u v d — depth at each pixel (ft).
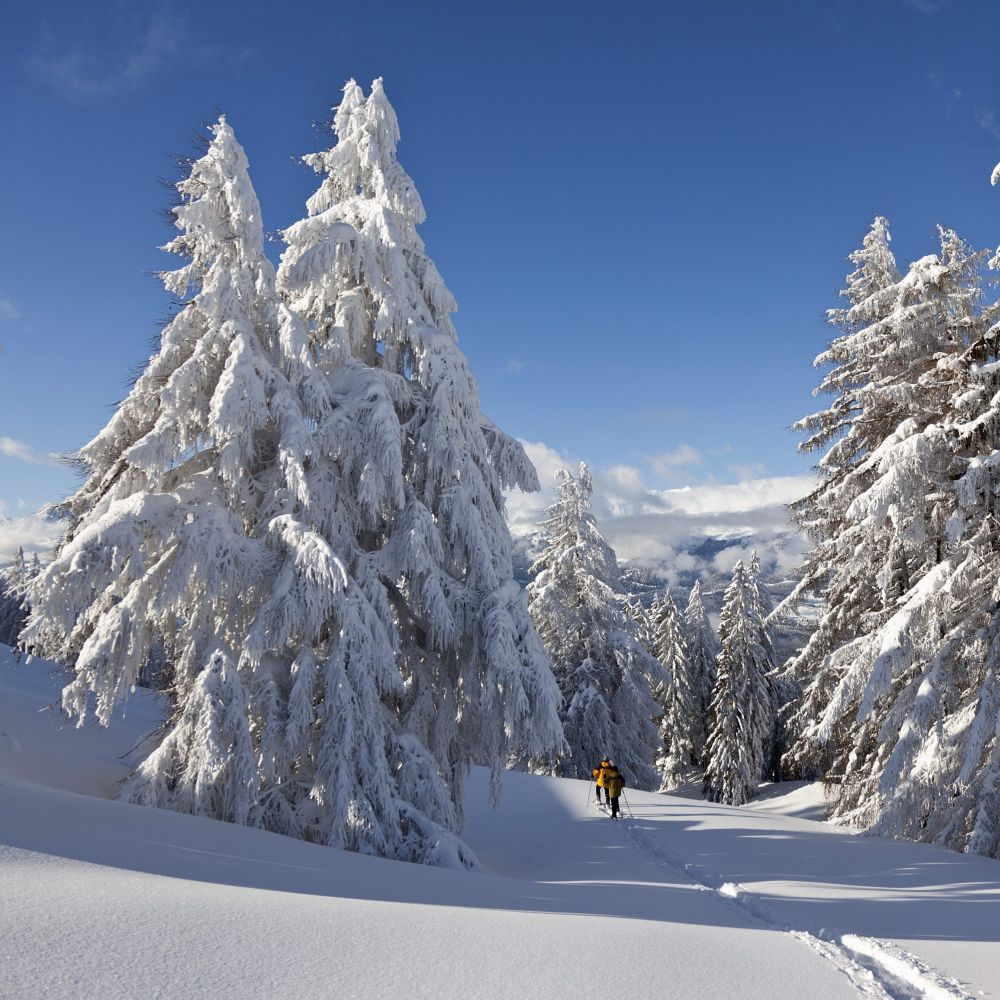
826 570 62.03
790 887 28.35
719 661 124.36
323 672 34.09
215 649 32.07
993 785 40.37
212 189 36.86
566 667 98.02
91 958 10.18
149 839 21.24
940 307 52.42
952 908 24.30
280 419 35.45
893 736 48.03
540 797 66.80
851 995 13.96
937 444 44.96
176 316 36.04
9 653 86.38
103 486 36.27
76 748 41.50
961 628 44.50
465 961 12.84
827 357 58.95
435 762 37.68
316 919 14.39
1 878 13.67
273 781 32.65
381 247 41.73
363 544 41.39
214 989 9.80
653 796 71.82
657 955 15.03
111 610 31.12
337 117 44.37
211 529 32.58
